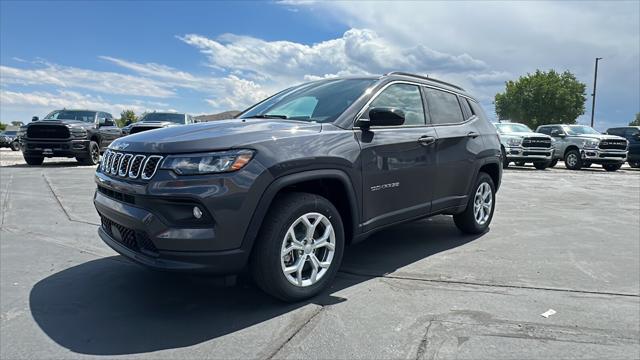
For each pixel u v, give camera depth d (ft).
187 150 9.16
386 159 12.38
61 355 8.11
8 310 10.00
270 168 9.54
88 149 46.96
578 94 197.36
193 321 9.51
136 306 10.27
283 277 9.96
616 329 9.36
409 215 13.51
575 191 32.55
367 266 13.38
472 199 16.61
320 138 10.80
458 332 9.09
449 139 15.01
